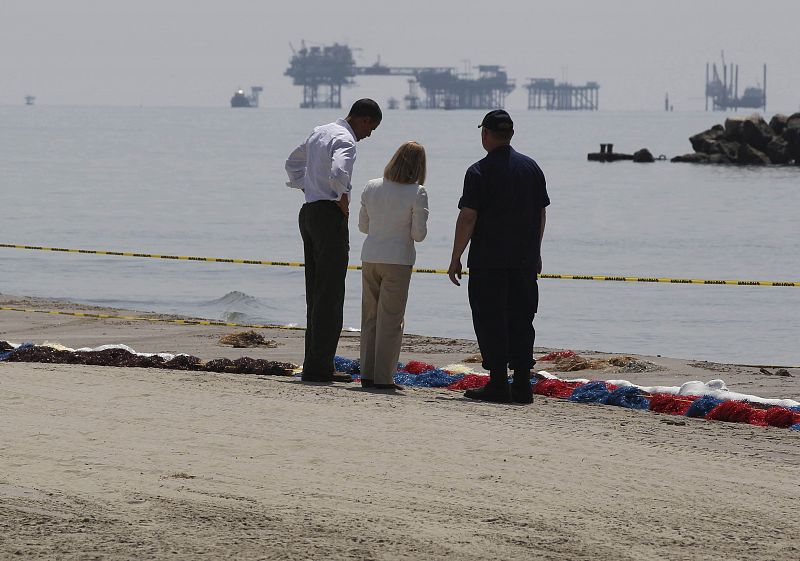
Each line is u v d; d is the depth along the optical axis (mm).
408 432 31734
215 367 44500
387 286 39688
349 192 39938
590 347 76562
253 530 22094
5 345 48938
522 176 38281
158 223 167250
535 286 39219
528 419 34531
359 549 21141
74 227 158875
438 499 25031
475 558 20922
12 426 30859
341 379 41812
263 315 85812
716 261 129000
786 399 41906
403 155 39531
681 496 25812
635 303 96312
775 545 22312
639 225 173375
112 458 27797
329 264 40500
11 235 146750
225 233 154500
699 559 21312
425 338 65688
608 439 31859
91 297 93375
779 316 89875
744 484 27109
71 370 40688
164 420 32375
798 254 135500
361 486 25953
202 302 91938
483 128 38750
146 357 46000
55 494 24266
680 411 38469
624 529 23094
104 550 20625
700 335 81625
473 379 43375
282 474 26859
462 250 38375
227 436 30656
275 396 36750
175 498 24297
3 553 20297
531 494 25625
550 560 20969
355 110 40750
